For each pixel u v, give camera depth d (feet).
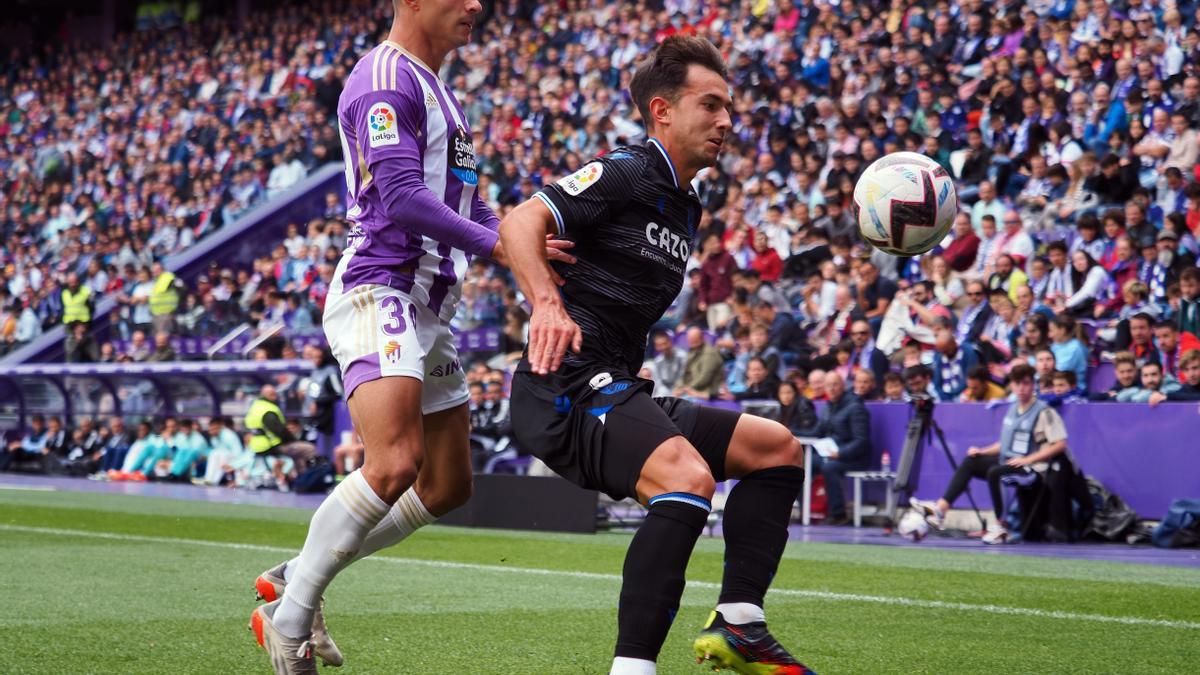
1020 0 100.37
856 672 25.89
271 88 171.22
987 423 66.95
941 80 97.60
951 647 29.04
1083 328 69.87
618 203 20.85
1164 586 41.78
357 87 23.25
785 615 34.35
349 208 23.84
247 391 108.06
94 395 119.55
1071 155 84.94
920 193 24.22
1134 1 93.40
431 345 23.77
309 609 22.63
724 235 96.78
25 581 39.93
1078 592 39.96
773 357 77.46
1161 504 61.98
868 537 63.72
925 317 75.77
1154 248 72.54
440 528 66.59
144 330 128.16
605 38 134.82
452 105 24.32
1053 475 61.36
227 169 158.61
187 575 41.96
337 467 91.91
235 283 133.49
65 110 193.77
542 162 120.57
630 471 19.93
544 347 19.12
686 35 21.72
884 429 71.00
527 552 52.01
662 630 19.34
